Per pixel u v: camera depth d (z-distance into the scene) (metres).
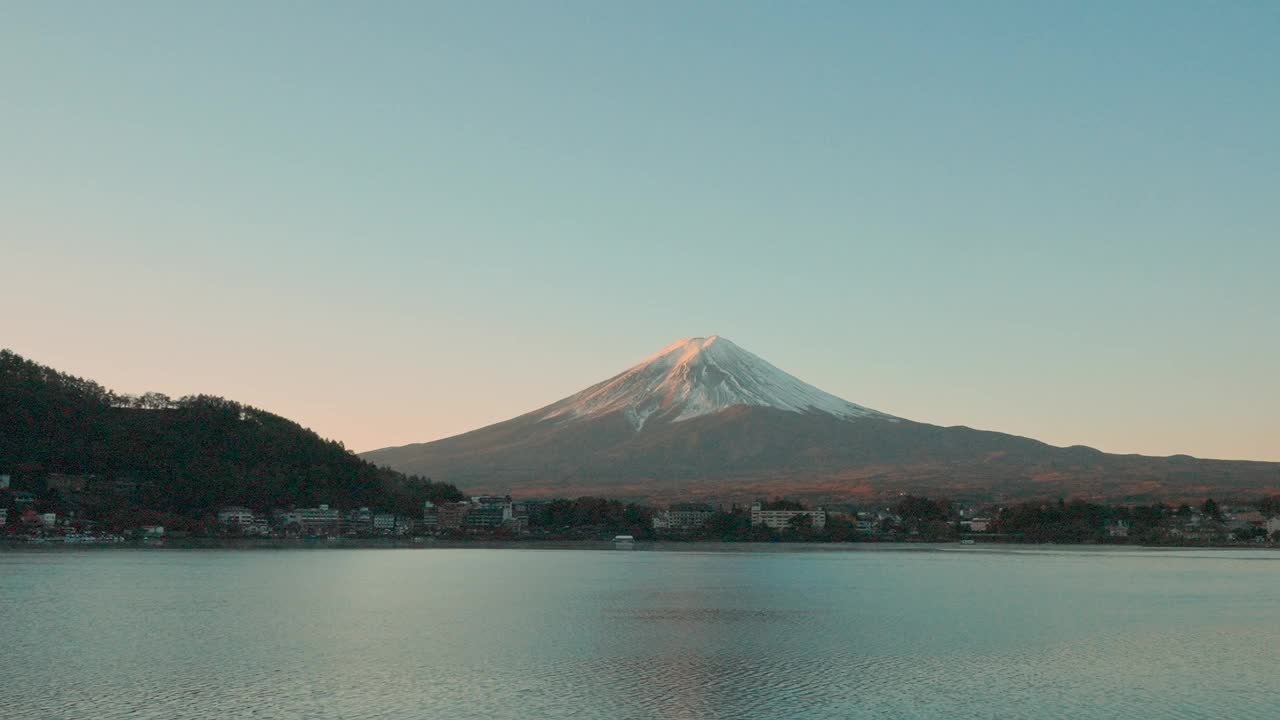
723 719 75.62
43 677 87.50
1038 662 97.69
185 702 79.25
